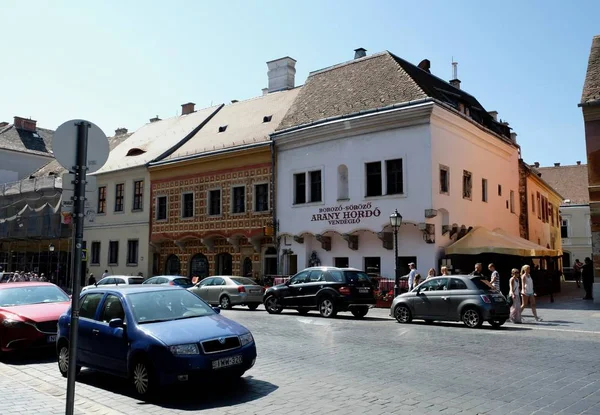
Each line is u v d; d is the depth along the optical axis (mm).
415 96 23969
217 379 7766
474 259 26172
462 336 13602
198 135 36188
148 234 34688
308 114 28078
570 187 58250
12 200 44469
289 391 7973
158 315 8586
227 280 23141
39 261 41938
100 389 8492
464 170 26047
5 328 11305
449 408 6895
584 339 13070
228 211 30203
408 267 23500
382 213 23781
